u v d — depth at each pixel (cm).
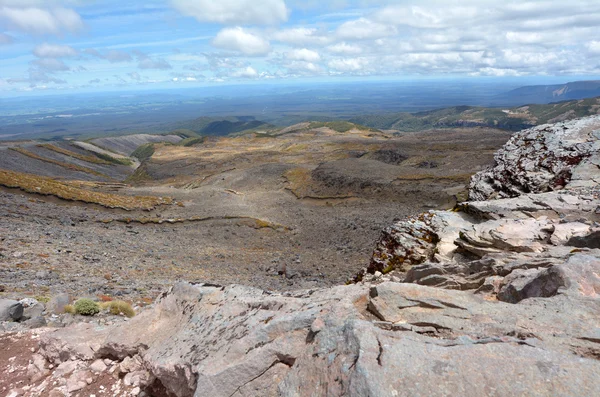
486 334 650
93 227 5619
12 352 1217
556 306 698
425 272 1323
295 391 631
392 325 707
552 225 1485
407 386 515
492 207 1927
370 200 8356
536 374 505
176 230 6400
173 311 1134
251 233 6538
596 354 557
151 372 911
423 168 11062
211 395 708
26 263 2875
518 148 2519
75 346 1109
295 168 12800
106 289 2483
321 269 4256
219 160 17712
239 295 1047
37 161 17700
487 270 1127
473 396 490
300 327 782
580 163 2020
